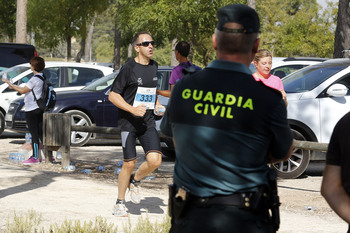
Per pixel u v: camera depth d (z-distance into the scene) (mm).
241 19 2604
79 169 9711
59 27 32562
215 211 2547
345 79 9156
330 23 43344
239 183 2545
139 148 13156
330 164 2254
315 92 9078
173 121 2699
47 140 9781
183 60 7414
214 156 2557
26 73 14305
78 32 33156
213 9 24156
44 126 9820
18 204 6488
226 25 2615
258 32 2646
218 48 2670
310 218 6438
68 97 12531
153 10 25500
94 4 32688
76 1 32375
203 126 2586
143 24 26156
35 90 9664
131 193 6082
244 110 2551
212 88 2621
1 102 13945
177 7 24391
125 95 5871
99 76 14938
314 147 8039
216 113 2574
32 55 18781
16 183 7812
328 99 8992
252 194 2547
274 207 2609
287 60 13406
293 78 9703
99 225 4977
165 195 7492
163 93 6930
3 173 8609
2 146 12688
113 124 12797
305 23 43219
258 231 2539
